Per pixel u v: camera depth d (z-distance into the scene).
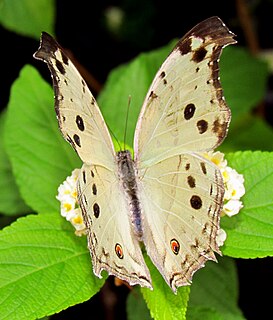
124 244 0.38
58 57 0.37
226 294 0.45
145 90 0.48
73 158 0.45
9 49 0.55
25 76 0.46
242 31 0.57
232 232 0.41
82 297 0.40
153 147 0.39
